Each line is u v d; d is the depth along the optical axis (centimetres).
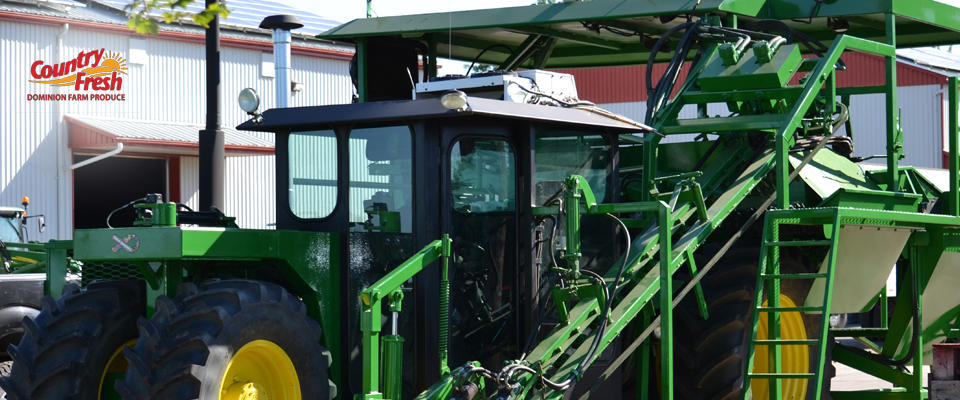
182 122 2006
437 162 480
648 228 567
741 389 576
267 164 2133
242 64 2075
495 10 706
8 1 1809
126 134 1781
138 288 481
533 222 511
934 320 701
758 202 647
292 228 513
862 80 2388
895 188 661
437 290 473
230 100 2056
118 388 401
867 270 631
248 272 488
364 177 493
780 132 568
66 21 1823
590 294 495
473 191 493
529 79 539
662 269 504
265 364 439
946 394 605
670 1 655
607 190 562
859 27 814
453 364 482
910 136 2450
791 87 602
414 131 479
